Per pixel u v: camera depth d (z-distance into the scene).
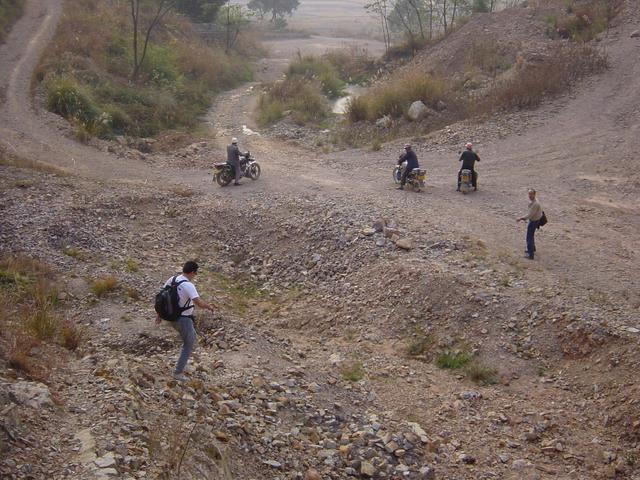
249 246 17.14
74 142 25.55
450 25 45.69
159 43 43.44
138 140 27.84
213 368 10.20
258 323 13.55
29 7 43.34
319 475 7.95
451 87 33.44
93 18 41.94
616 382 10.47
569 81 29.02
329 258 15.81
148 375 9.10
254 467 7.70
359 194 19.67
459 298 12.96
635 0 35.62
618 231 17.22
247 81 46.97
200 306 9.14
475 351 11.86
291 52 65.25
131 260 15.48
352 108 31.83
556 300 12.55
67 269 14.29
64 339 10.41
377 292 13.96
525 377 11.21
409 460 8.95
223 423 8.30
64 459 6.56
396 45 47.69
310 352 12.30
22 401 7.36
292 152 26.97
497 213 18.30
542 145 24.34
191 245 17.38
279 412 9.30
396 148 26.25
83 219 17.23
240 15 58.53
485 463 9.15
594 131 24.94
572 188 20.56
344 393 10.62
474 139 25.80
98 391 8.26
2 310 11.00
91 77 33.19
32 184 19.33
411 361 12.00
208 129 32.12
